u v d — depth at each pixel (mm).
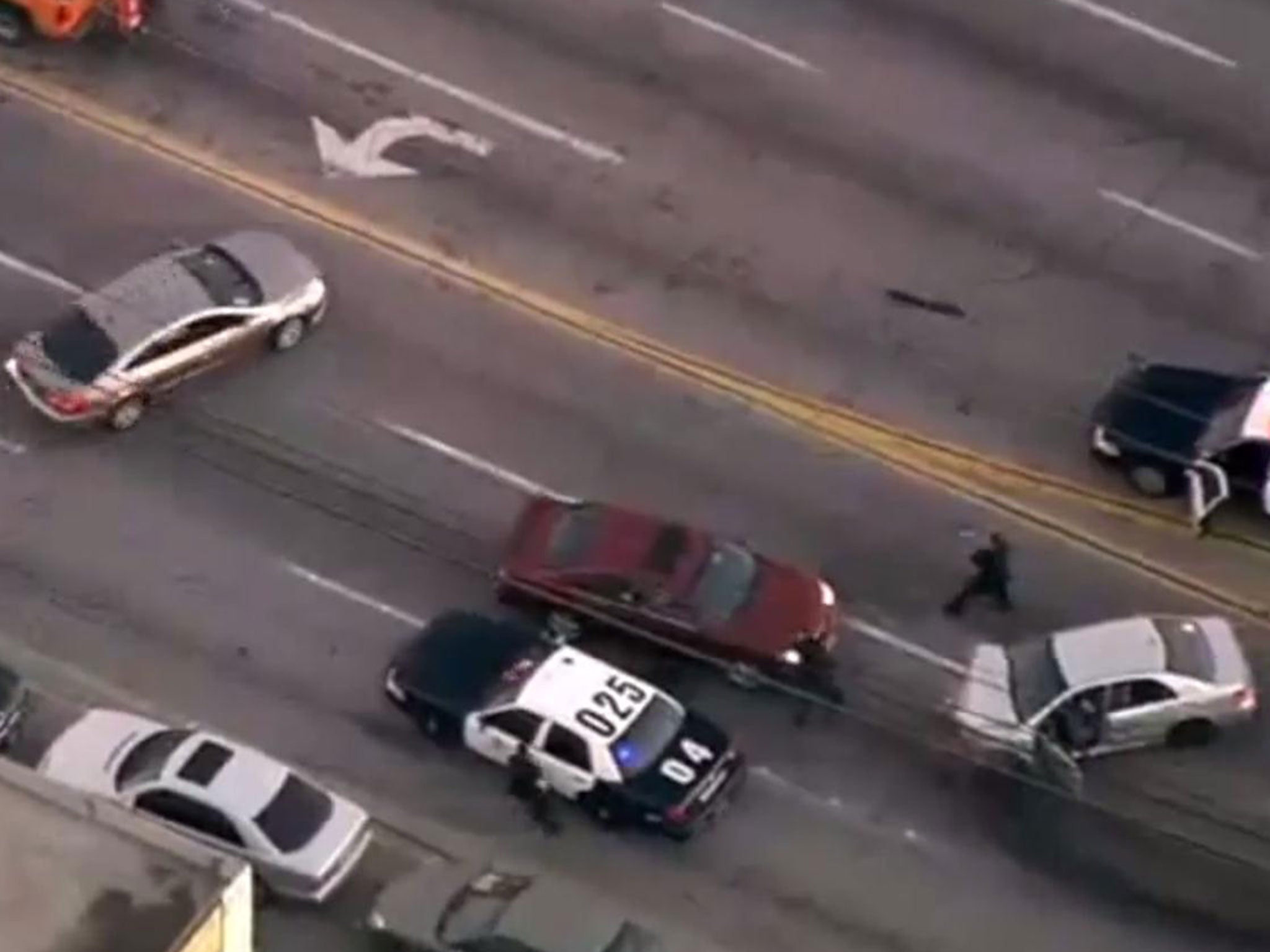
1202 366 68562
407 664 61438
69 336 66375
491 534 65250
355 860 58812
